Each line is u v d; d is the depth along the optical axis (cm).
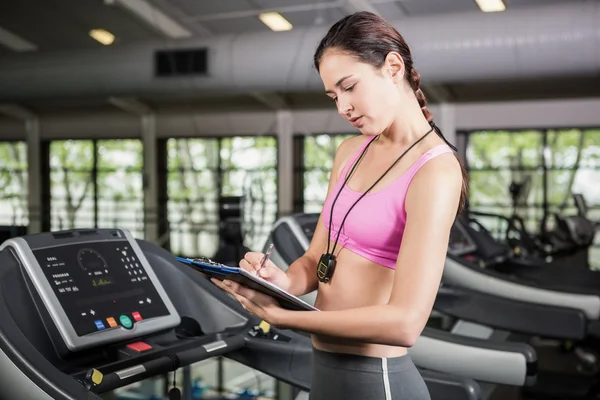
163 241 1128
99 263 165
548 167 927
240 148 1110
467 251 419
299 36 758
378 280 113
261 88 794
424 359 241
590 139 906
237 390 747
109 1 870
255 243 955
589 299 338
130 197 1234
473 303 316
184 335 180
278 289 106
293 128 1038
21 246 153
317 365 118
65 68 864
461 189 111
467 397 174
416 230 105
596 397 339
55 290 152
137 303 165
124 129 1152
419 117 114
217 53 793
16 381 125
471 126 932
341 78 108
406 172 110
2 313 132
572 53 646
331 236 120
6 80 897
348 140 130
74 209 1230
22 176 1277
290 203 1043
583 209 505
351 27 108
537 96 895
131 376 144
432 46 688
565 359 411
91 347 151
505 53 668
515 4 764
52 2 888
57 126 1201
